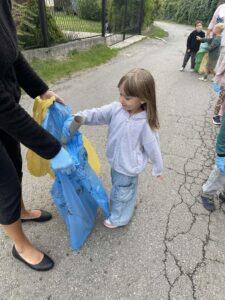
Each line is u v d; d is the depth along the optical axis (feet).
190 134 13.17
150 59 28.30
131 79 5.62
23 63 5.71
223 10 22.54
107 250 7.03
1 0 4.25
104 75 21.03
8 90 4.91
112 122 6.38
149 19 50.60
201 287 6.34
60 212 7.03
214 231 7.86
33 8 20.97
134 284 6.29
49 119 5.74
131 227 7.74
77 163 5.90
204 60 23.26
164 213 8.32
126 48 33.06
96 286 6.20
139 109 6.15
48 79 18.84
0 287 6.08
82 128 12.66
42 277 6.32
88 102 15.75
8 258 6.69
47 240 7.20
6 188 5.16
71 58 24.17
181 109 16.07
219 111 14.17
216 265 6.88
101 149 11.26
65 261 6.70
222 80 13.67
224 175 7.89
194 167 10.62
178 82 21.31
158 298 6.05
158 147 6.45
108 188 9.15
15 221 5.74
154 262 6.82
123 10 35.94
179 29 63.62
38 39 22.02
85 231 7.11
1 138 5.47
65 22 26.04
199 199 9.00
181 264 6.82
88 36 29.40
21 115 4.10
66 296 5.98
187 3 78.89
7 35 4.26
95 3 30.14
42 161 6.10
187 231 7.78
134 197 7.34
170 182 9.67
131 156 6.42
